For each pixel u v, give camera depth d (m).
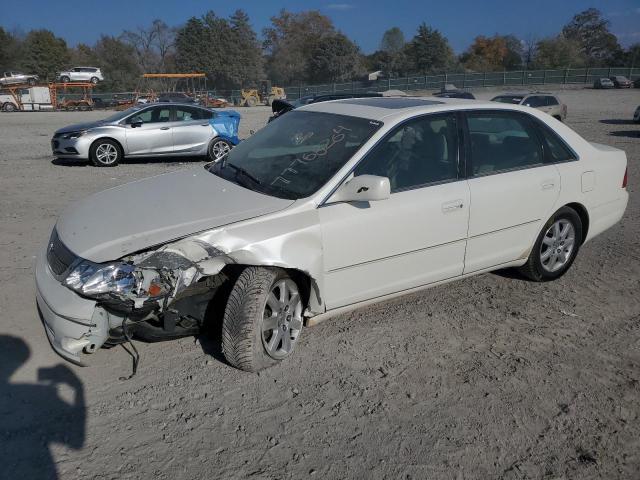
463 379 3.73
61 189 9.44
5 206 7.98
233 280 3.71
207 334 4.12
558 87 60.72
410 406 3.44
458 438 3.17
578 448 3.13
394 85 63.84
